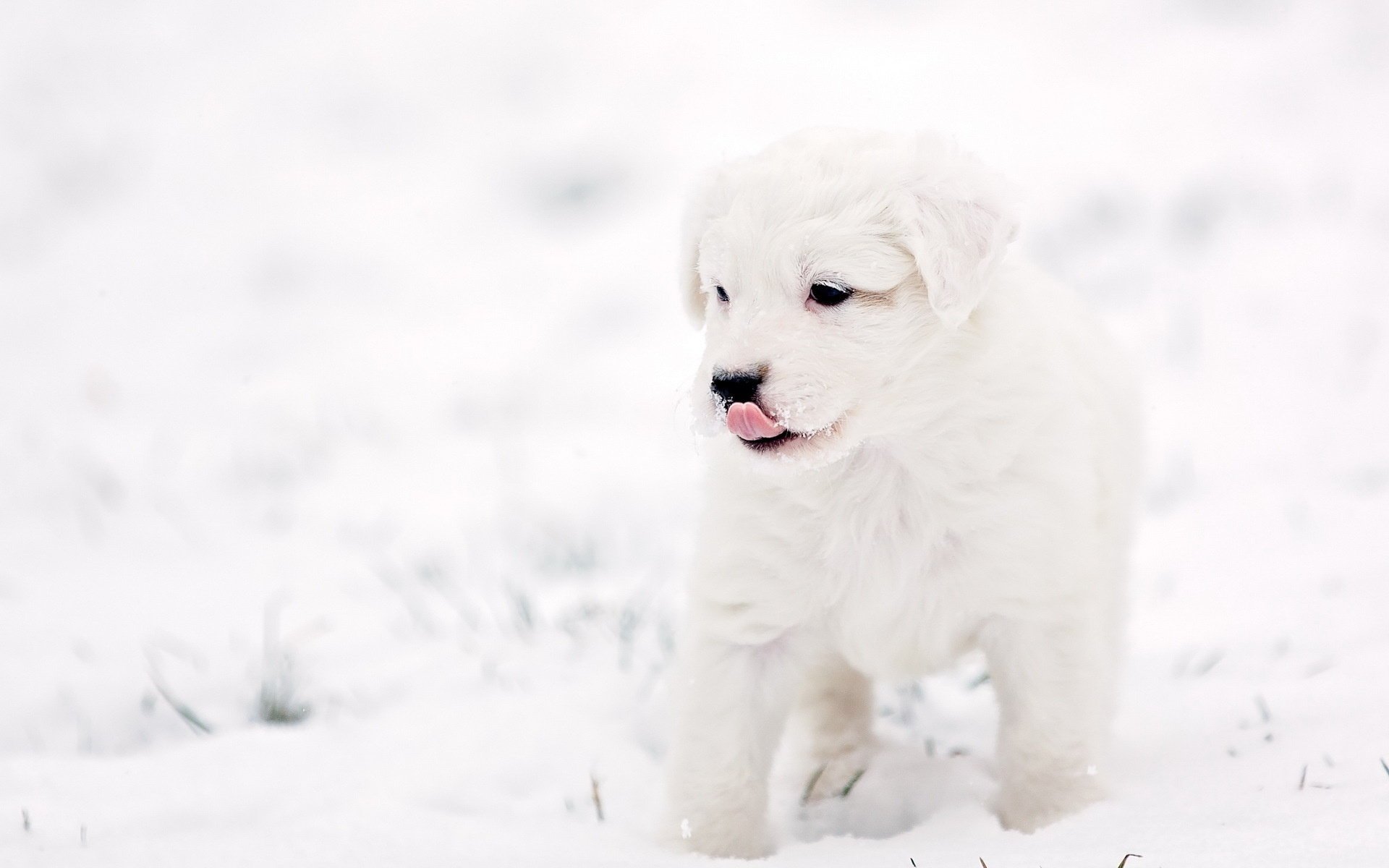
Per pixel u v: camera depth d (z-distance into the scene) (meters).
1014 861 2.58
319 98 14.19
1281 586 4.66
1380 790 2.76
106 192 12.47
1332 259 8.74
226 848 2.90
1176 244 9.38
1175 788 3.06
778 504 3.21
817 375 3.07
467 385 8.71
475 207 12.03
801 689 3.60
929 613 3.28
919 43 13.64
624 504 6.52
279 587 5.45
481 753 3.67
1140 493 4.09
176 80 14.56
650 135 12.70
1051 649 3.20
